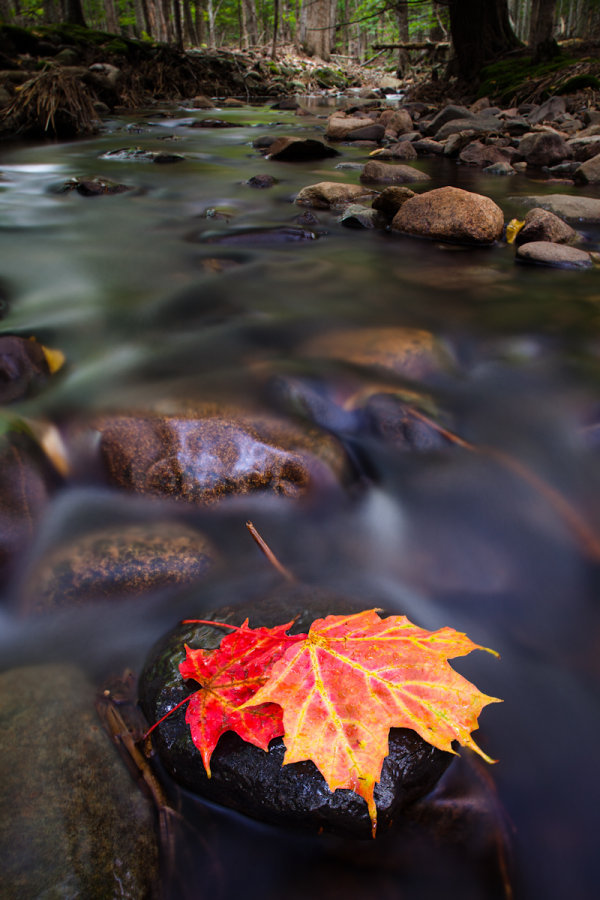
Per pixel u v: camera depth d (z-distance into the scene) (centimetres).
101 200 777
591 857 129
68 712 151
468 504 244
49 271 504
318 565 208
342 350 359
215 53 3014
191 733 137
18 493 215
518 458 276
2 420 243
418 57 3722
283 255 569
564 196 715
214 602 190
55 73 1372
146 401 276
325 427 287
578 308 450
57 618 186
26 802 129
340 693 138
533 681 167
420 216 629
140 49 2275
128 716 153
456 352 380
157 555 201
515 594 199
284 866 129
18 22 3509
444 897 124
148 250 572
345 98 2814
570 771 144
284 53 3906
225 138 1414
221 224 665
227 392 289
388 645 151
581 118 1227
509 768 144
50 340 368
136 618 186
